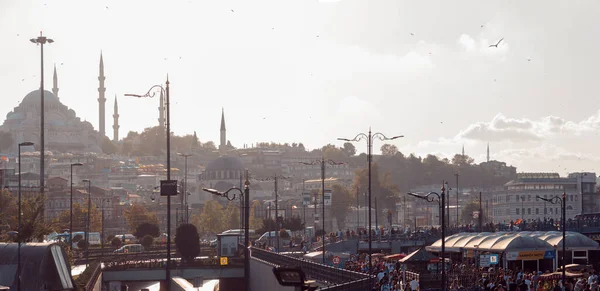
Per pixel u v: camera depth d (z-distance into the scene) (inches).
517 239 4407.0
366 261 4918.8
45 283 3132.4
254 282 5132.9
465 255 4845.0
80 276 3853.3
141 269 5236.2
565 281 3602.4
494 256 4210.1
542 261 4744.1
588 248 4574.3
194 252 5900.6
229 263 5472.4
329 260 5693.9
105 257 6530.5
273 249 7140.8
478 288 3720.5
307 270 4160.9
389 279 3747.5
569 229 6141.7
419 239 6865.2
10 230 4173.2
